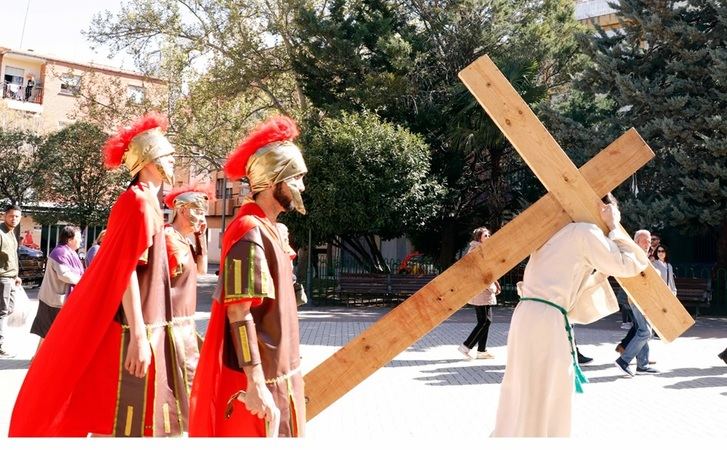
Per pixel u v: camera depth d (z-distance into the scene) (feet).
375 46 76.69
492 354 34.04
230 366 9.82
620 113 68.95
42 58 143.74
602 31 70.33
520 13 78.69
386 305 67.72
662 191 66.69
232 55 84.99
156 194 13.19
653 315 12.42
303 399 10.32
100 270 12.09
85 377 12.21
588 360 33.09
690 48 66.03
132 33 89.25
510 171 75.46
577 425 20.45
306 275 75.41
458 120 67.10
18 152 100.68
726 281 67.05
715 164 60.39
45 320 29.14
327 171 61.82
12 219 32.89
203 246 17.90
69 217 96.58
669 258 84.94
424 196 65.26
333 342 39.34
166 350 13.47
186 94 88.53
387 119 74.95
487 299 33.50
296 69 79.92
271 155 10.27
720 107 63.05
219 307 9.98
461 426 20.20
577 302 12.68
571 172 12.23
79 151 96.32
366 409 22.52
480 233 33.55
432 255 82.43
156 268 13.08
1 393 23.35
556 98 80.38
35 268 88.33
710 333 47.70
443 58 75.41
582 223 12.02
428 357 34.58
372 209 62.28
